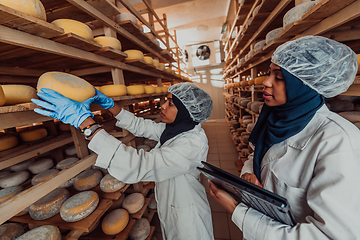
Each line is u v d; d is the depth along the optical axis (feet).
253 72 7.84
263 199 1.39
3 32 1.56
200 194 3.21
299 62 1.64
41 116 1.94
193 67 22.99
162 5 10.16
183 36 18.44
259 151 2.30
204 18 14.25
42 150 3.34
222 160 10.19
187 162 2.64
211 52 21.86
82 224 2.66
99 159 2.15
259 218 1.71
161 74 7.27
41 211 2.77
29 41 1.82
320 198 1.34
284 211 1.30
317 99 1.75
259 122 2.59
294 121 1.79
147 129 3.84
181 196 2.99
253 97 7.64
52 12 3.24
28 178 3.73
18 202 1.64
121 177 2.21
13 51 2.28
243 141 8.75
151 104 8.79
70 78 2.16
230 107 14.25
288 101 1.85
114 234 3.52
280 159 1.93
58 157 4.41
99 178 3.79
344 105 3.68
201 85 23.39
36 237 2.30
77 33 2.51
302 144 1.73
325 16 2.71
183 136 2.91
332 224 1.23
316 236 1.31
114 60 3.62
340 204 1.23
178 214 3.01
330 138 1.47
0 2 1.58
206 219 3.23
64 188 3.57
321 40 1.67
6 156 2.89
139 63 4.34
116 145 2.17
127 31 4.40
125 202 4.09
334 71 1.58
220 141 13.67
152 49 6.72
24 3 1.65
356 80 2.20
